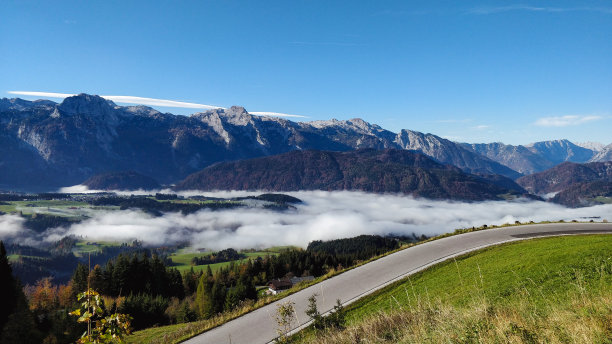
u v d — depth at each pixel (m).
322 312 27.08
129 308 58.16
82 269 87.00
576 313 8.97
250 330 25.50
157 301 66.88
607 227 42.72
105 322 5.51
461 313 10.74
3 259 55.78
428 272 32.38
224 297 77.94
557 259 22.77
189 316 66.00
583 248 23.66
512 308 11.59
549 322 8.53
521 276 21.59
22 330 49.03
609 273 15.39
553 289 16.16
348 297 29.72
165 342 26.72
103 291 86.62
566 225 46.44
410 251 41.28
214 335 25.67
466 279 26.22
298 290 33.88
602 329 7.38
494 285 21.27
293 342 18.94
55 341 46.00
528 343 7.66
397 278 32.31
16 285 56.97
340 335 14.46
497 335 8.19
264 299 32.22
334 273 37.44
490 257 31.92
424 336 10.02
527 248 31.64
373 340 12.50
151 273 93.81
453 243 41.56
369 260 40.78
